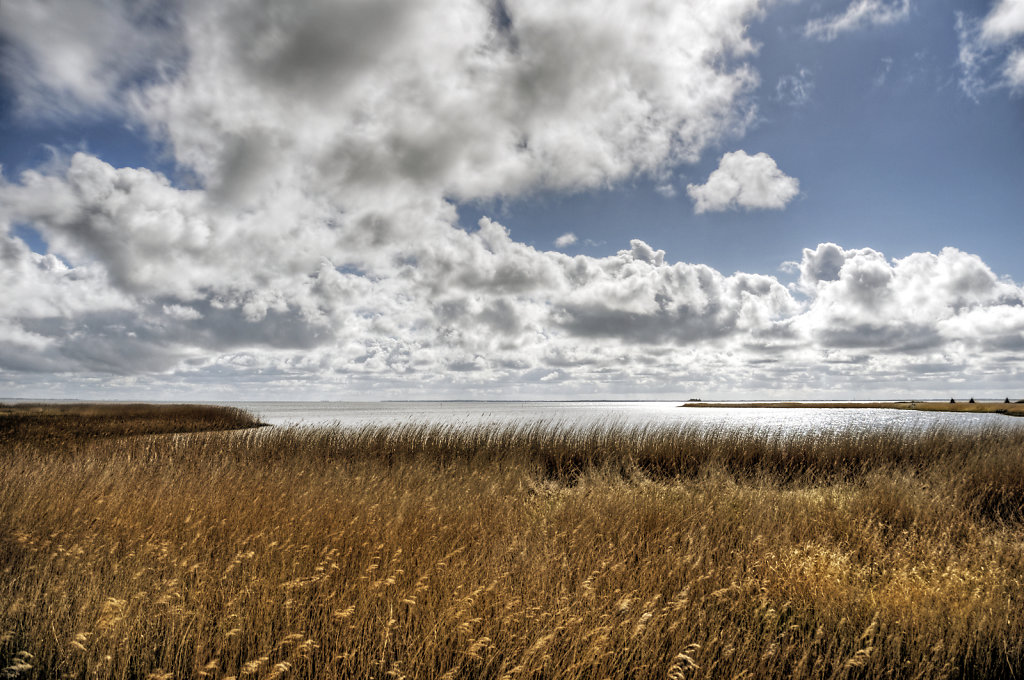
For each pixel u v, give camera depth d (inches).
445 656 120.6
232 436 556.4
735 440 518.3
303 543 177.5
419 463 397.1
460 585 142.4
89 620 131.6
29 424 873.5
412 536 183.0
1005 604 148.3
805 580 166.9
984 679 124.9
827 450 482.6
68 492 244.4
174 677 116.5
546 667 116.2
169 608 136.6
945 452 468.8
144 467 343.6
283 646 123.3
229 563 161.2
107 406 1845.5
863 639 132.3
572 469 458.3
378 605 138.3
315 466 383.9
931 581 167.8
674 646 124.9
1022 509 286.2
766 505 239.6
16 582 152.5
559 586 149.3
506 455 471.8
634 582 156.5
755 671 120.3
